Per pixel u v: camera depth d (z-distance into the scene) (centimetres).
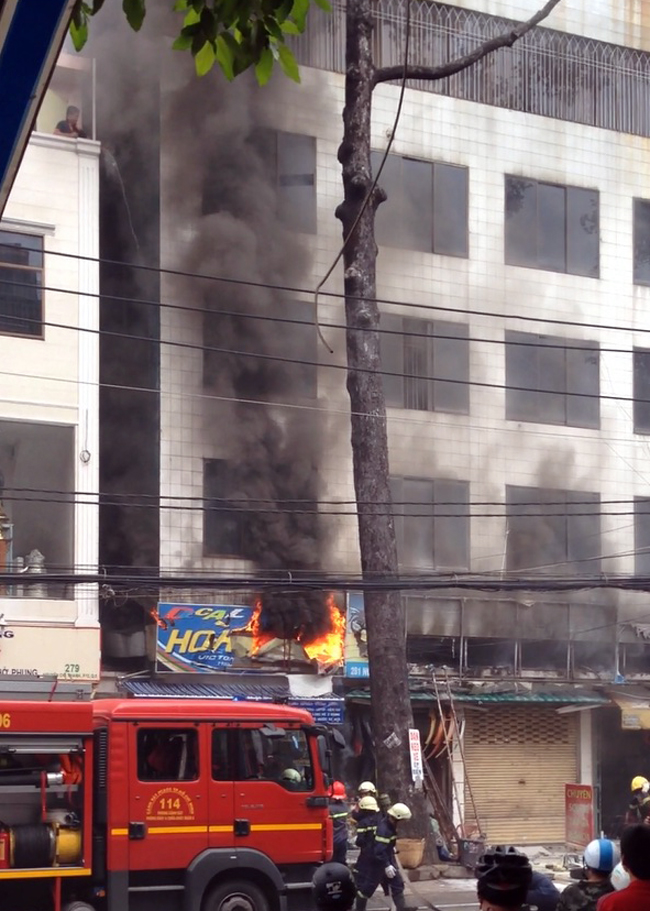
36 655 2222
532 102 3048
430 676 2680
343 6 2834
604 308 3058
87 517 2311
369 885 1495
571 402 2991
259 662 2489
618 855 627
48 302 2328
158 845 1348
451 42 2977
